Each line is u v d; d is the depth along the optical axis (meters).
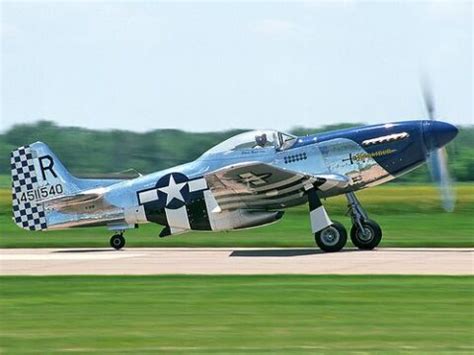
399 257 64.38
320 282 51.12
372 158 68.81
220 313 41.44
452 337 35.62
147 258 68.00
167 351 33.62
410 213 130.25
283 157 69.75
